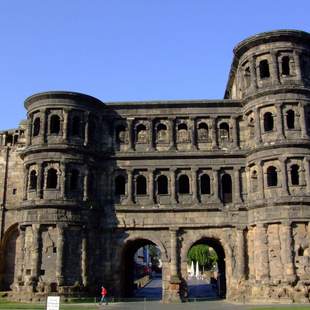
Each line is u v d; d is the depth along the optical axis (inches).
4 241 2972.4
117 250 2691.9
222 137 2824.8
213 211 2701.8
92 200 2704.2
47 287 2476.6
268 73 2746.1
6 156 3083.2
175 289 2583.7
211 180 2751.0
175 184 2751.0
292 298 2375.7
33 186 2687.0
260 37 2711.6
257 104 2674.7
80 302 2461.9
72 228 2600.9
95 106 2842.0
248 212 2677.2
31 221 2586.1
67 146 2659.9
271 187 2556.6
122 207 2719.0
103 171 2797.7
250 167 2701.8
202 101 2849.4
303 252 2449.6
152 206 2719.0
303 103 2625.5
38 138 2704.2
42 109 2736.2
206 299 2753.4
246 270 2615.7
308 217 2475.4
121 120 2876.5
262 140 2635.3
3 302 2437.3
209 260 5999.0
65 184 2628.0
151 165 2783.0
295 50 2696.9
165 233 2709.2
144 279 4926.2
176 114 2854.3
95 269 2652.6
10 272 2957.7
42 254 2546.8
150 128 2842.0
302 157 2549.2
